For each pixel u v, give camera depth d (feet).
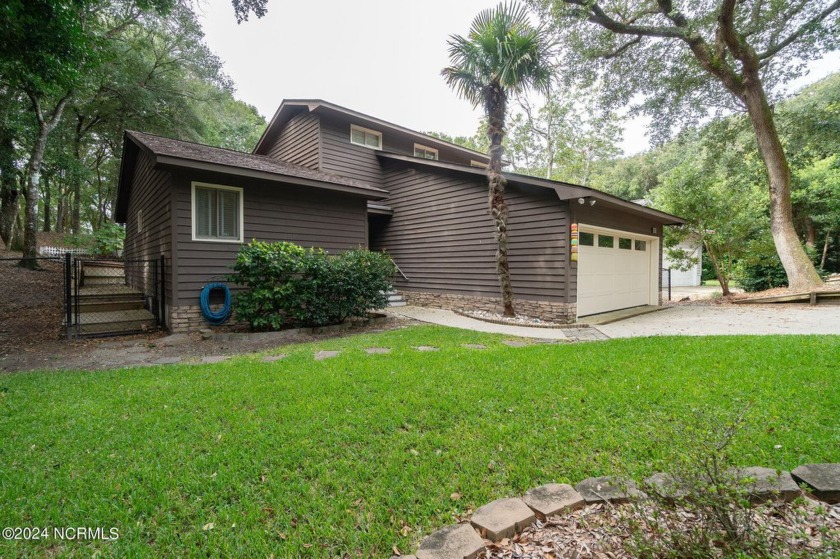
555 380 13.34
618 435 9.12
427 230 38.01
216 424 10.24
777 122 44.78
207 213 25.53
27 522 6.58
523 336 23.11
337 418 10.45
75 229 69.21
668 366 14.51
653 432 8.95
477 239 33.55
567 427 9.69
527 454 8.45
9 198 55.88
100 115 58.44
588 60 42.60
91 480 7.76
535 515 6.34
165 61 56.49
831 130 41.32
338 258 27.22
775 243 37.78
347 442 9.18
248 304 24.02
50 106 48.70
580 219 28.73
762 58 39.06
